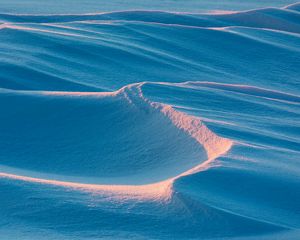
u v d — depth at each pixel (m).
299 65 73.50
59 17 93.19
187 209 26.11
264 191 28.38
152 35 76.81
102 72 63.22
